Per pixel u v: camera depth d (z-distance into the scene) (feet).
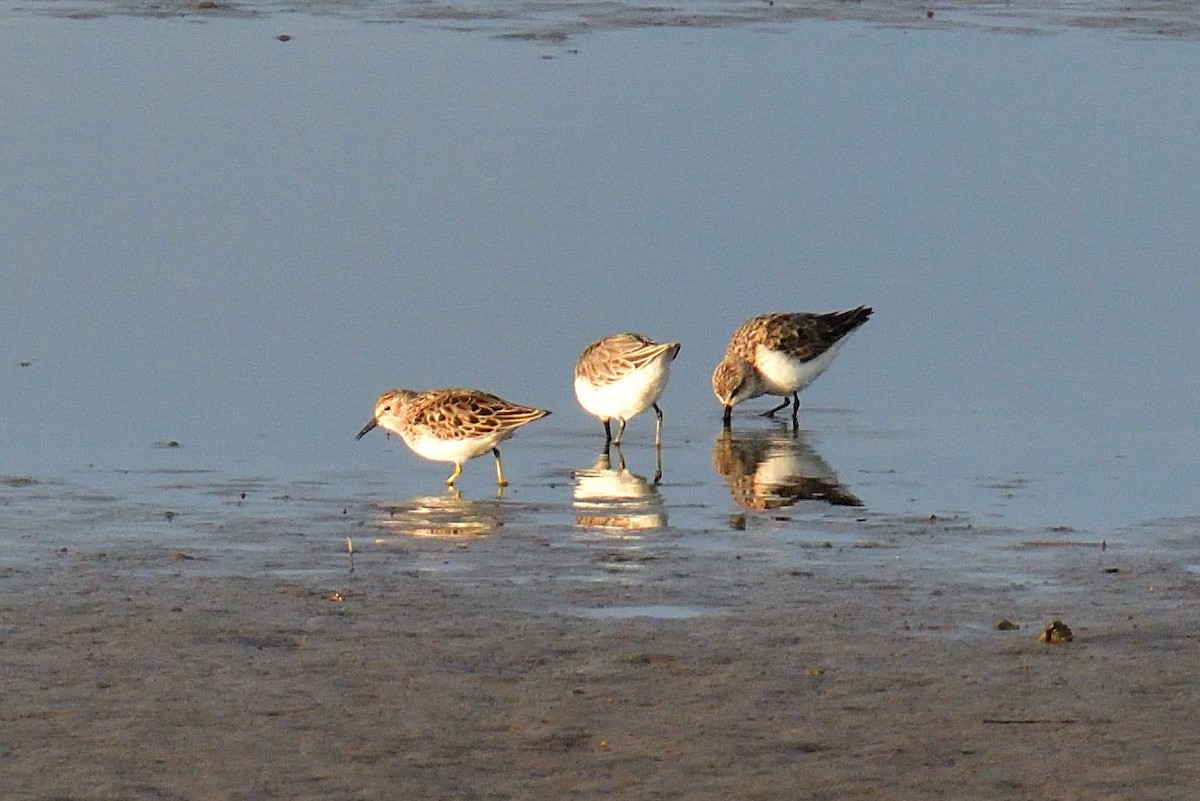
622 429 66.74
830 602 44.45
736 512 54.44
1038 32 143.95
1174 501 55.52
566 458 62.64
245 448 61.98
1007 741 35.53
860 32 143.13
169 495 55.21
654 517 53.67
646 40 139.44
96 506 53.57
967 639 41.52
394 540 50.26
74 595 44.24
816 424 68.23
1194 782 33.60
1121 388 71.72
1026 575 46.91
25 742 35.12
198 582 45.60
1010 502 55.57
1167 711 36.99
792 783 33.71
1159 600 44.52
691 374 75.87
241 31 140.77
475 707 37.24
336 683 38.47
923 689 38.29
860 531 51.80
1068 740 35.55
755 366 69.10
